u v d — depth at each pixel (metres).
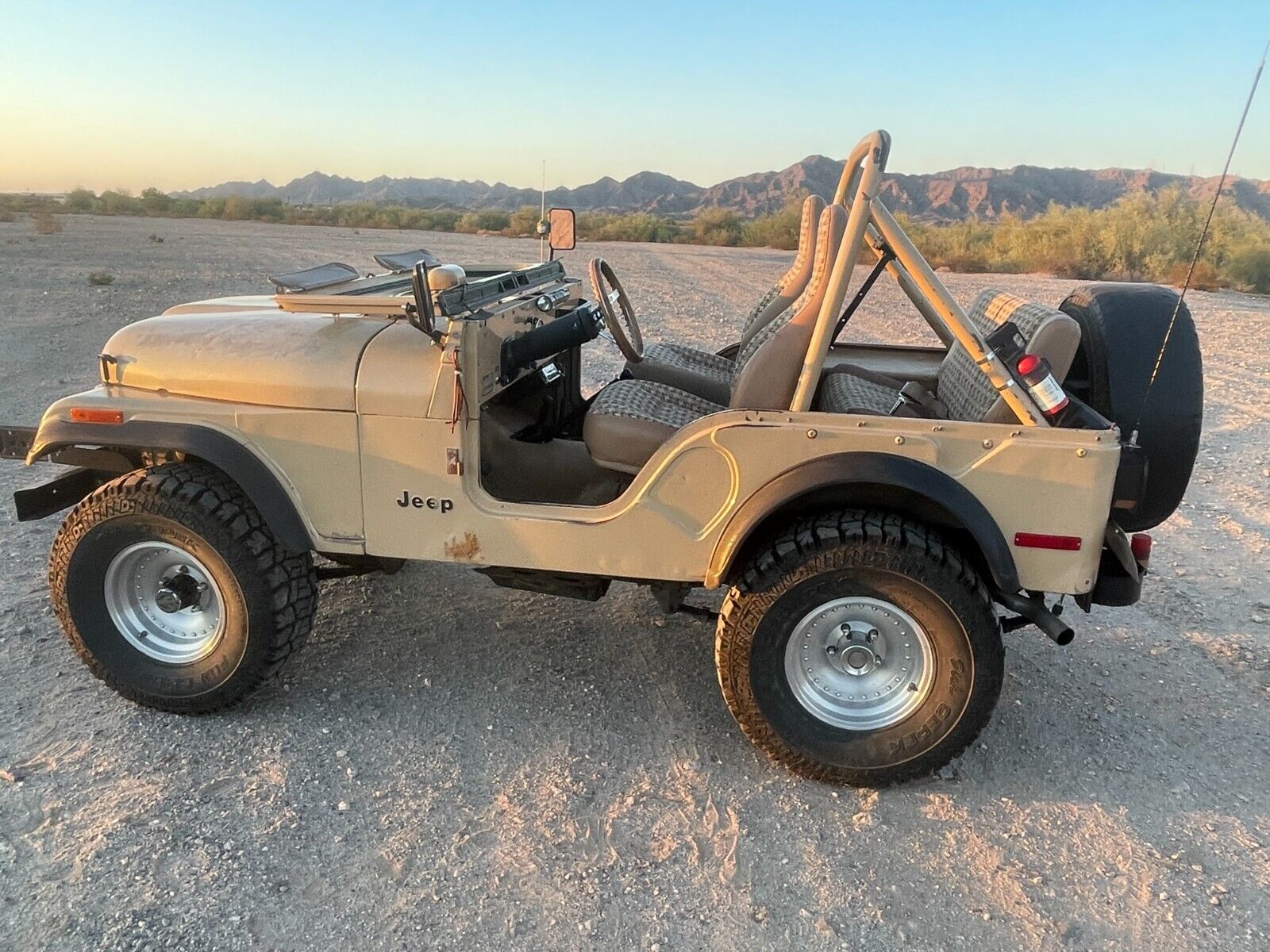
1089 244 22.14
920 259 2.86
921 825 3.00
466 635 4.18
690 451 3.02
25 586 4.46
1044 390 2.84
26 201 52.88
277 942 2.44
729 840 2.90
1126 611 4.61
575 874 2.72
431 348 3.17
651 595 4.63
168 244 23.77
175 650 3.48
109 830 2.82
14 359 9.35
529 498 3.81
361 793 3.06
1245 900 2.69
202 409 3.28
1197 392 3.06
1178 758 3.40
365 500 3.26
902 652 3.11
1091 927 2.57
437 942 2.45
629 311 4.54
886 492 2.98
